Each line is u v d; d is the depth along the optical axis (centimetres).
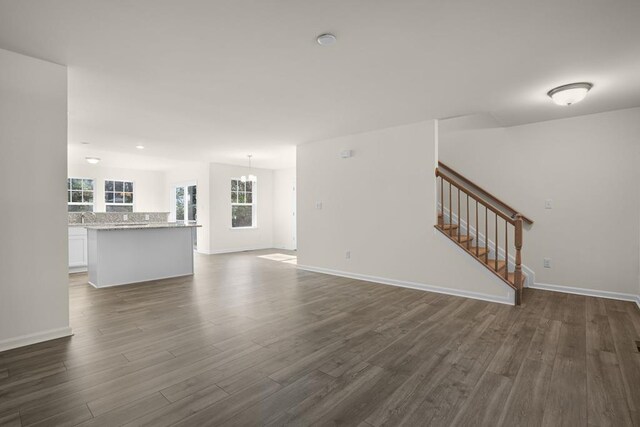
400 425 168
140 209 985
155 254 530
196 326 313
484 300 404
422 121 457
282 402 189
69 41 243
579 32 229
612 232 414
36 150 270
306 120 452
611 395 196
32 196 269
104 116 429
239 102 378
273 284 493
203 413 178
